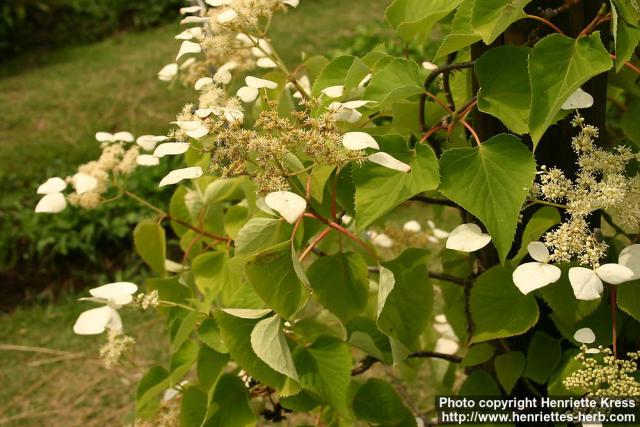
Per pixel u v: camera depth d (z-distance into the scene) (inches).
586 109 51.4
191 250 70.2
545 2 48.9
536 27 49.5
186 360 57.5
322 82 56.7
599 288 40.6
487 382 59.4
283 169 46.1
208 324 53.7
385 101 49.3
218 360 54.4
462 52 63.3
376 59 57.1
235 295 51.5
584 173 44.3
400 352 54.3
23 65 338.6
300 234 53.5
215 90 53.0
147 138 51.9
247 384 59.0
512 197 43.1
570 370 49.2
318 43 325.7
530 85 43.9
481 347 58.6
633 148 61.5
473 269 59.8
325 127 45.8
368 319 59.7
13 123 264.1
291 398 54.0
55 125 260.8
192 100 272.7
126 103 277.0
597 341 49.8
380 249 92.3
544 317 54.6
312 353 51.2
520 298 48.7
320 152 44.9
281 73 61.4
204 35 59.1
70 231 189.0
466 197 43.9
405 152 47.0
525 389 58.9
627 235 57.1
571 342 50.8
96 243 189.6
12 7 363.6
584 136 44.9
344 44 300.7
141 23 384.5
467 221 57.4
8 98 291.4
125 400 138.2
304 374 50.4
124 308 162.9
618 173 45.6
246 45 61.6
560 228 43.3
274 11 56.8
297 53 314.5
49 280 183.2
